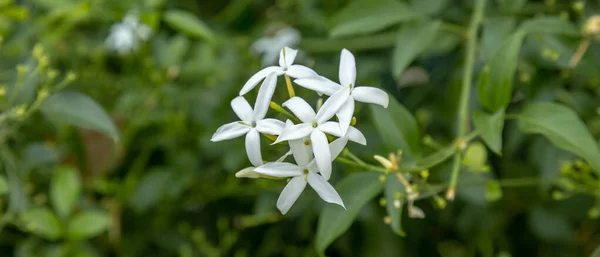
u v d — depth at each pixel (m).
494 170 0.48
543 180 0.41
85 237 0.45
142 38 0.53
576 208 0.47
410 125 0.37
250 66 0.53
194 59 0.54
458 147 0.36
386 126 0.37
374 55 0.52
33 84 0.43
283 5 0.56
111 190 0.50
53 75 0.41
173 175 0.50
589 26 0.39
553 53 0.41
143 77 0.52
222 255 0.52
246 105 0.32
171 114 0.51
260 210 0.47
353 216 0.36
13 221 0.45
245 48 0.54
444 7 0.48
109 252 0.51
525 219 0.50
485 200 0.42
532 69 0.43
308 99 0.47
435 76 0.50
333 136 0.32
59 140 0.49
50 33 0.51
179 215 0.52
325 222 0.36
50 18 0.49
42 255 0.47
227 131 0.31
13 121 0.43
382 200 0.37
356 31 0.42
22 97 0.43
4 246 0.51
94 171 0.50
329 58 0.53
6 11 0.44
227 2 0.63
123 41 0.53
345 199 0.36
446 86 0.49
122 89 0.53
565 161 0.41
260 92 0.31
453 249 0.51
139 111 0.51
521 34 0.36
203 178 0.51
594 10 0.45
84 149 0.49
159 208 0.51
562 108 0.35
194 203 0.52
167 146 0.52
